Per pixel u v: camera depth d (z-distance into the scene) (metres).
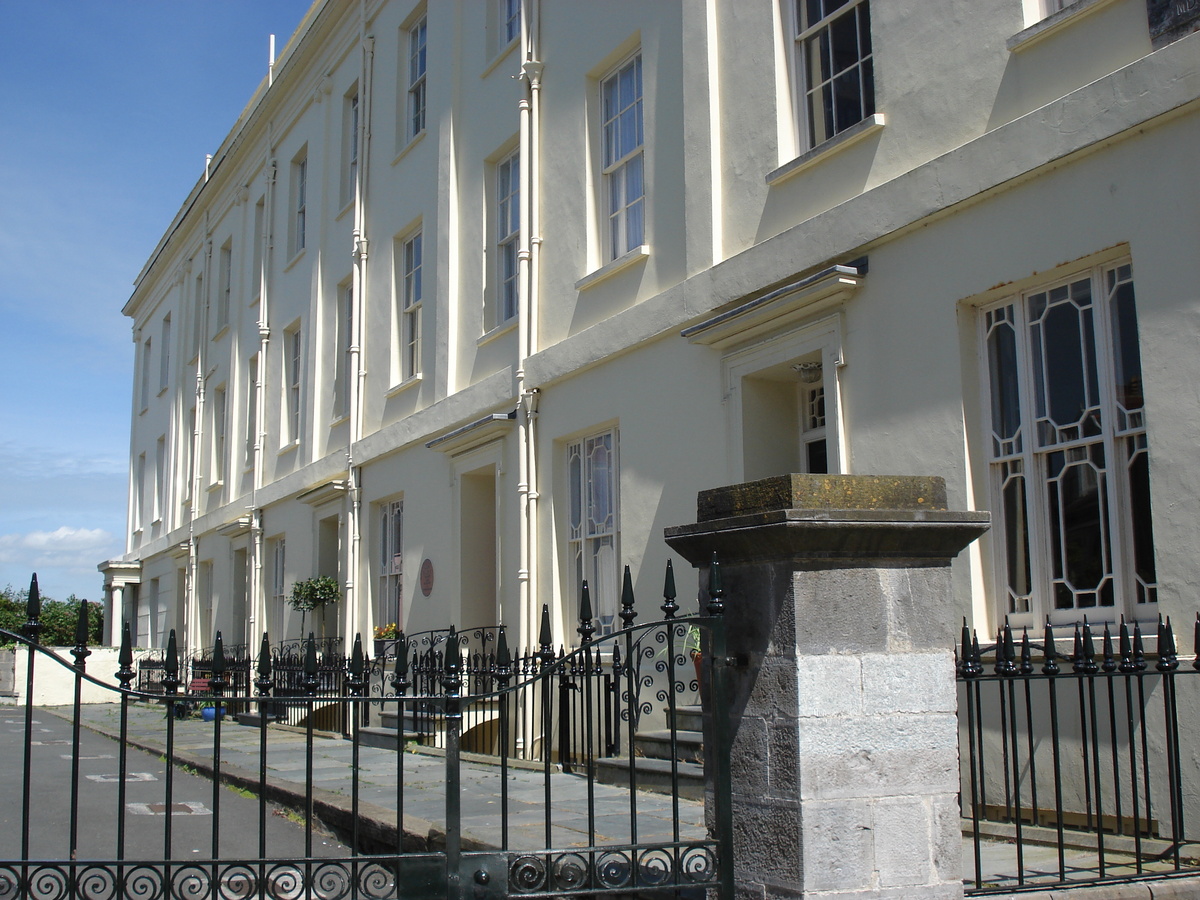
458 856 4.64
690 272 10.14
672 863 4.71
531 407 12.34
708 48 10.17
